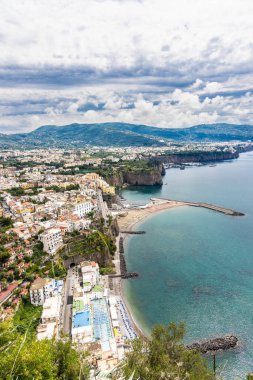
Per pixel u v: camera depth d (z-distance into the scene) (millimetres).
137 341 68500
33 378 39344
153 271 178625
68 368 50656
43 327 113812
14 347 44250
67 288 153250
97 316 126062
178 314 133875
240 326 124000
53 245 186875
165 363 58562
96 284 157250
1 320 60938
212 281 162625
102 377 49031
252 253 198500
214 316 131250
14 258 168500
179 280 165625
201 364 63219
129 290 157500
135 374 50031
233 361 105500
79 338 109062
